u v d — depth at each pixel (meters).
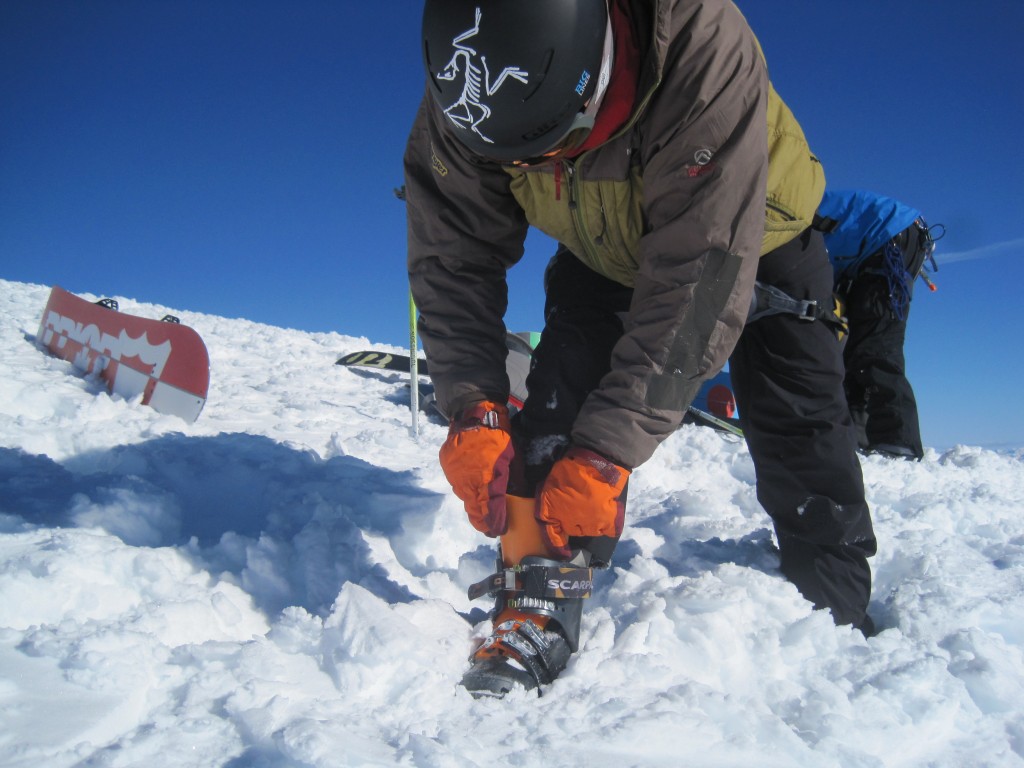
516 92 1.28
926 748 1.39
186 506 2.33
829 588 1.91
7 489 2.20
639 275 1.53
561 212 1.64
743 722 1.35
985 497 3.33
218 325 7.34
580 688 1.44
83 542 1.77
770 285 1.89
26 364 4.05
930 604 1.98
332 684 1.37
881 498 3.29
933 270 4.84
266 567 1.87
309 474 2.69
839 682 1.55
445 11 1.29
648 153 1.48
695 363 1.48
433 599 1.75
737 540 2.33
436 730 1.25
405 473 2.88
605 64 1.34
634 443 1.48
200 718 1.20
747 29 1.51
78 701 1.18
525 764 1.17
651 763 1.21
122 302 7.67
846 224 4.55
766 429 1.96
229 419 3.70
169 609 1.53
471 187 1.64
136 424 3.12
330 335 7.80
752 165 1.44
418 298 1.75
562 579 1.54
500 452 1.58
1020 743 1.43
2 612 1.49
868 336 4.66
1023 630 1.95
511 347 4.43
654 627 1.64
